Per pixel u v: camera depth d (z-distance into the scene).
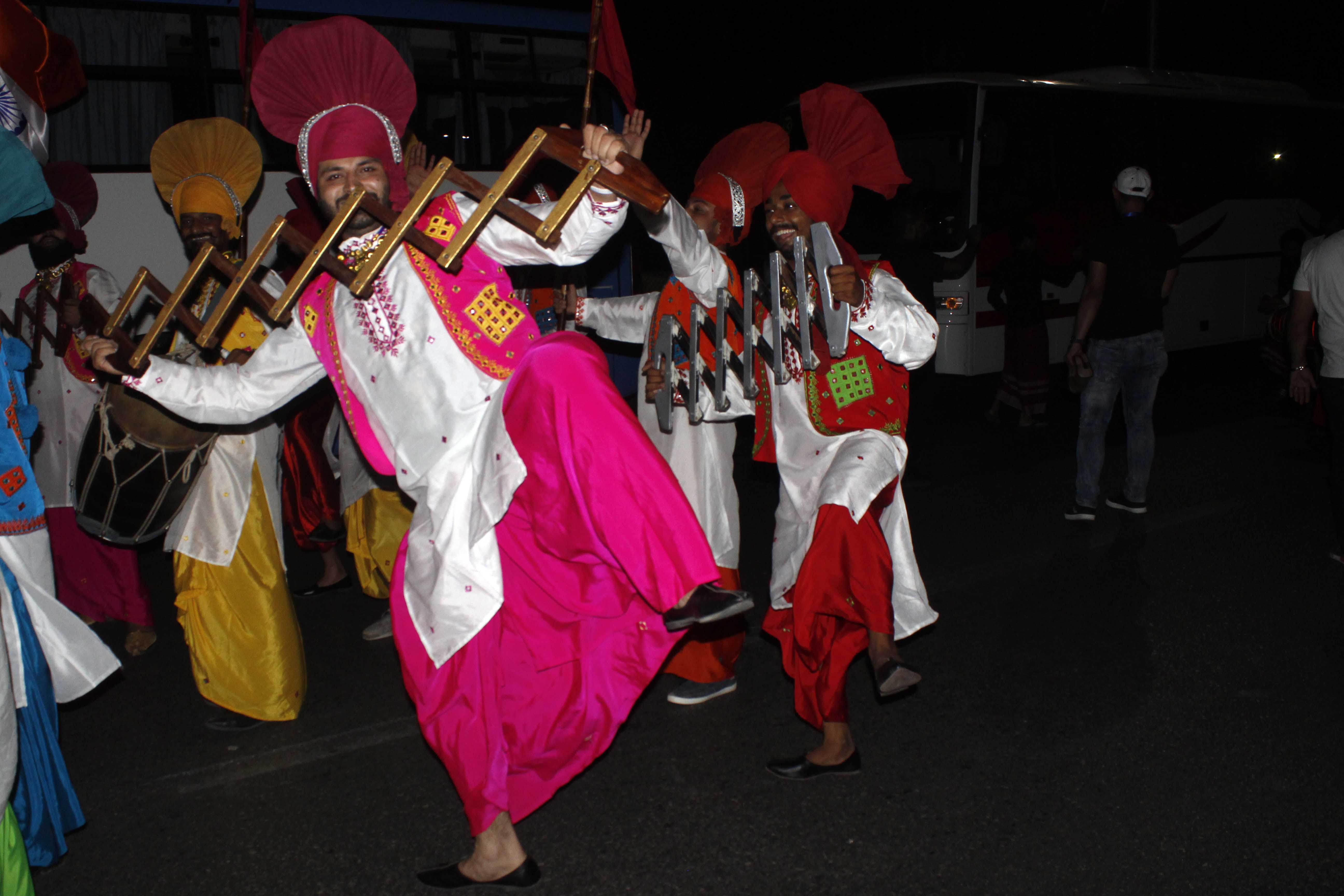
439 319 2.74
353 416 2.92
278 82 2.80
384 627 4.88
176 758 3.84
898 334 3.30
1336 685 4.16
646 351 4.13
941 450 8.45
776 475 7.67
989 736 3.83
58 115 6.37
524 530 2.98
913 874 3.04
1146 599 5.14
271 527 3.95
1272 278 14.01
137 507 3.71
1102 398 6.38
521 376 2.68
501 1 8.12
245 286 2.86
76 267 4.67
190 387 2.96
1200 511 6.58
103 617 4.82
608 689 3.10
